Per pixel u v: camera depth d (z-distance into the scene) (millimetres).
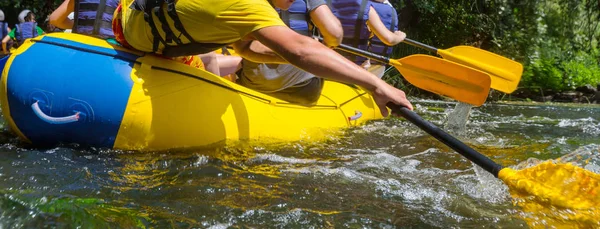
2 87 2846
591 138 4023
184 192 2318
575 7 10086
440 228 2080
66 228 1912
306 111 3590
